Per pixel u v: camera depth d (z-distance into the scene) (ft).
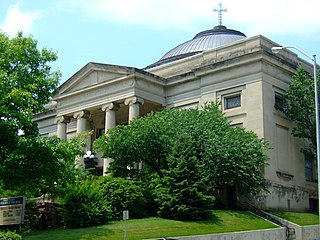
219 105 166.09
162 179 131.95
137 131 143.02
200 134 142.20
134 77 178.70
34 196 138.72
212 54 177.68
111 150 145.79
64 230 112.27
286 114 162.91
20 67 103.40
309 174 170.91
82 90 195.72
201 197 123.03
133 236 102.89
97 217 116.78
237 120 162.20
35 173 98.68
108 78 187.83
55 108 220.64
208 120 147.13
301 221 133.39
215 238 106.83
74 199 117.91
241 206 148.97
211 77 172.55
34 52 107.04
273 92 162.71
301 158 167.22
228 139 140.05
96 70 192.24
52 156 99.81
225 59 168.14
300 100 158.71
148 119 149.07
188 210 120.67
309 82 158.30
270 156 153.99
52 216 123.13
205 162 138.41
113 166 146.82
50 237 103.19
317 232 128.47
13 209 84.12
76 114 198.39
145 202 128.47
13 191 108.88
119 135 144.66
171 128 143.95
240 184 139.03
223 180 138.82
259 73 159.84
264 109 157.17
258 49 159.94
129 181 129.18
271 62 162.91
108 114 185.26
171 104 184.96
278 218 131.23
